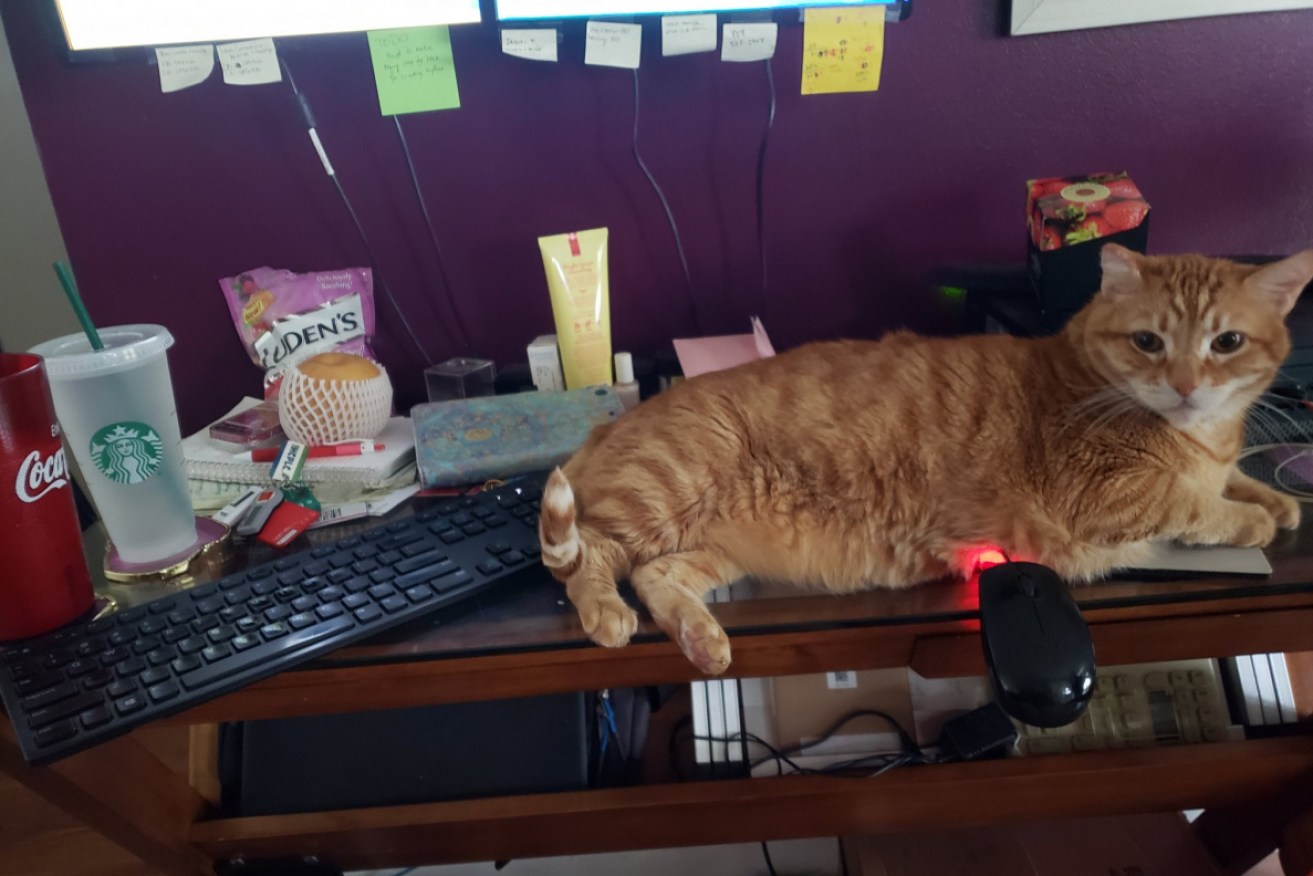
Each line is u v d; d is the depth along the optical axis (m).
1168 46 1.07
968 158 1.12
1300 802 0.85
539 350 1.08
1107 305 0.85
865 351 0.90
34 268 1.09
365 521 0.88
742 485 0.84
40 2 0.98
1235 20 1.06
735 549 0.83
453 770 0.90
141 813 0.79
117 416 0.76
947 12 1.05
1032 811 0.85
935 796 0.83
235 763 0.94
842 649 0.71
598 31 1.02
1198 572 0.72
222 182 1.08
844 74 1.06
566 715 0.92
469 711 0.92
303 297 1.12
